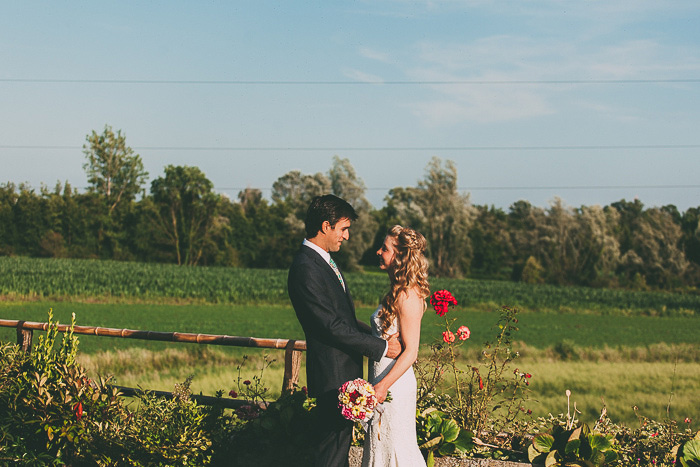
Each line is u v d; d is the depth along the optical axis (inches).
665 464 161.5
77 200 2962.6
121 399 179.8
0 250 2704.2
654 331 1258.6
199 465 163.3
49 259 2343.8
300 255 149.9
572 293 2094.0
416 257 146.9
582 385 525.0
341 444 149.3
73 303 1379.2
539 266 2896.2
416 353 145.8
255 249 3097.9
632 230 3302.2
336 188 2864.2
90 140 3479.3
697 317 1745.8
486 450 169.0
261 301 1574.8
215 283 1752.0
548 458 152.9
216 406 172.6
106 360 511.5
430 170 2945.4
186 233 2957.7
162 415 166.7
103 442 162.7
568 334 1133.1
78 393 171.3
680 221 3440.0
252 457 164.9
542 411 406.3
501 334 190.1
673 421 183.6
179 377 457.7
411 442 149.2
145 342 746.8
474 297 1828.2
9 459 168.6
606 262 2888.8
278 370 495.2
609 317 1635.1
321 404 146.6
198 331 955.3
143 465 160.2
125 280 1701.5
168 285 1679.4
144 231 2928.2
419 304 147.0
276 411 167.0
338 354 146.7
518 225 3823.8
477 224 3503.9
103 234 2901.1
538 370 577.6
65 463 171.9
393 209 3784.5
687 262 2859.3
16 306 1252.5
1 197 2792.8
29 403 170.7
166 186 2965.1
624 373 597.6
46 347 188.2
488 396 184.4
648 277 2893.7
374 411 147.9
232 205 3464.6
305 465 161.6
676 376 596.4
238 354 638.5
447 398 190.2
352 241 2783.0
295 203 2982.3
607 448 155.5
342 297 150.3
